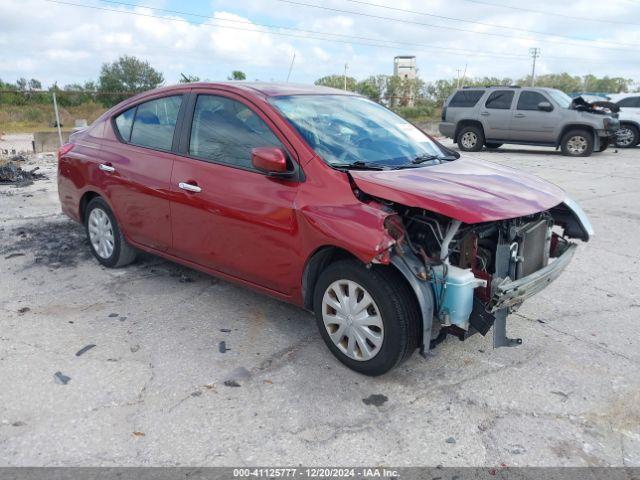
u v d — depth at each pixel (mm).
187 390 3348
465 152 16953
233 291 4879
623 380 3543
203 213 4160
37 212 7664
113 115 5258
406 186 3346
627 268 5715
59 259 5672
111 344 3896
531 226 3654
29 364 3602
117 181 4891
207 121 4316
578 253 6227
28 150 16312
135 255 5348
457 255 3451
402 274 3258
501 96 16438
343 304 3498
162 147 4617
